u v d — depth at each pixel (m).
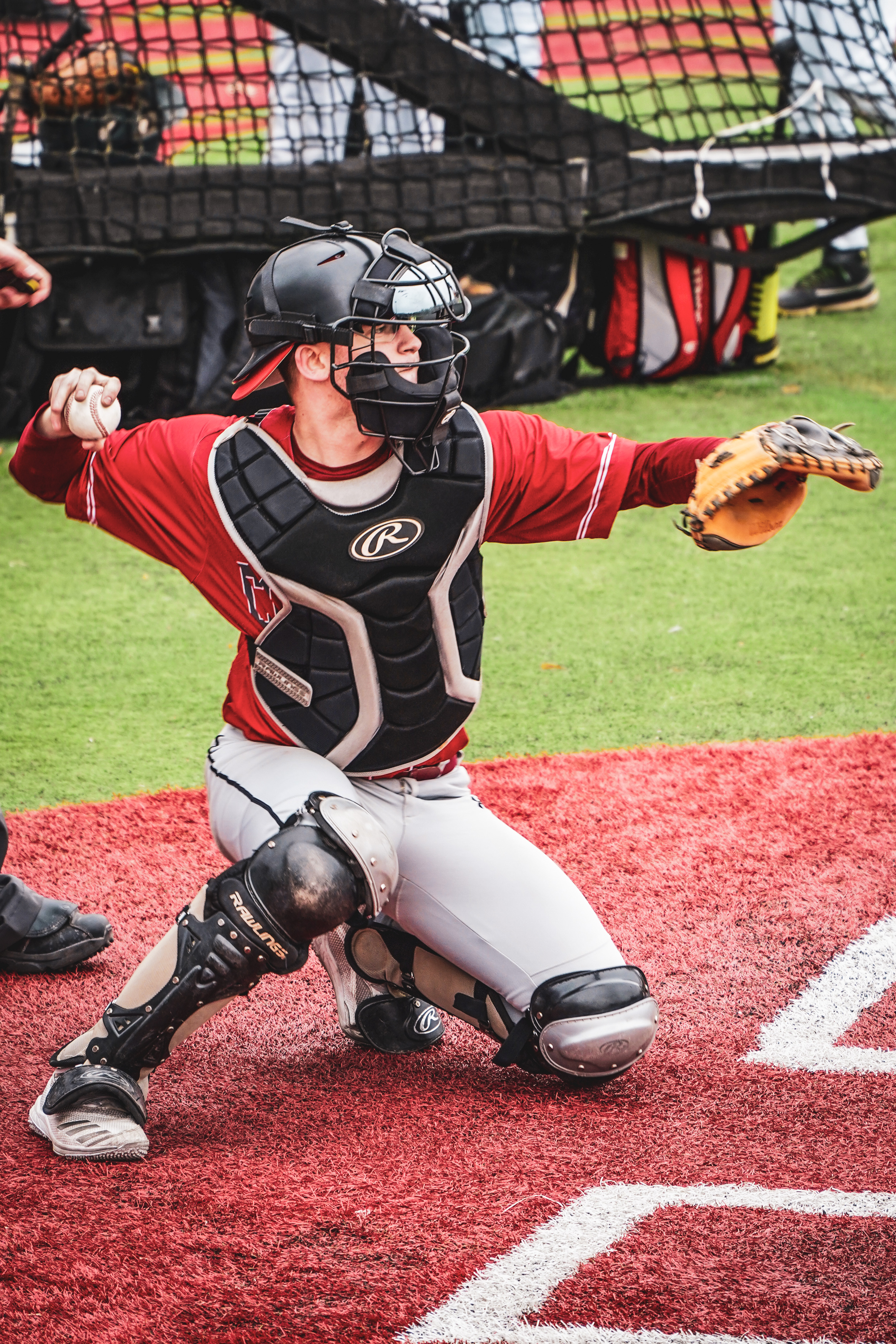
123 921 7.62
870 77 19.11
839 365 19.44
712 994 6.73
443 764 5.99
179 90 22.59
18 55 19.72
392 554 5.17
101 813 8.89
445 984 6.00
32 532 14.76
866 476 4.86
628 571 13.33
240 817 5.52
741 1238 4.82
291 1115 5.84
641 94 28.69
